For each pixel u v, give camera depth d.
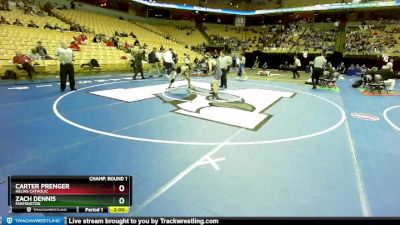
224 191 3.58
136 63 14.57
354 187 3.81
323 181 3.95
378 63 26.34
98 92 10.24
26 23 18.03
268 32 40.72
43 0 24.19
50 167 4.01
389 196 3.60
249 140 5.61
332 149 5.27
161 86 12.51
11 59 12.96
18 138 5.15
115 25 28.44
